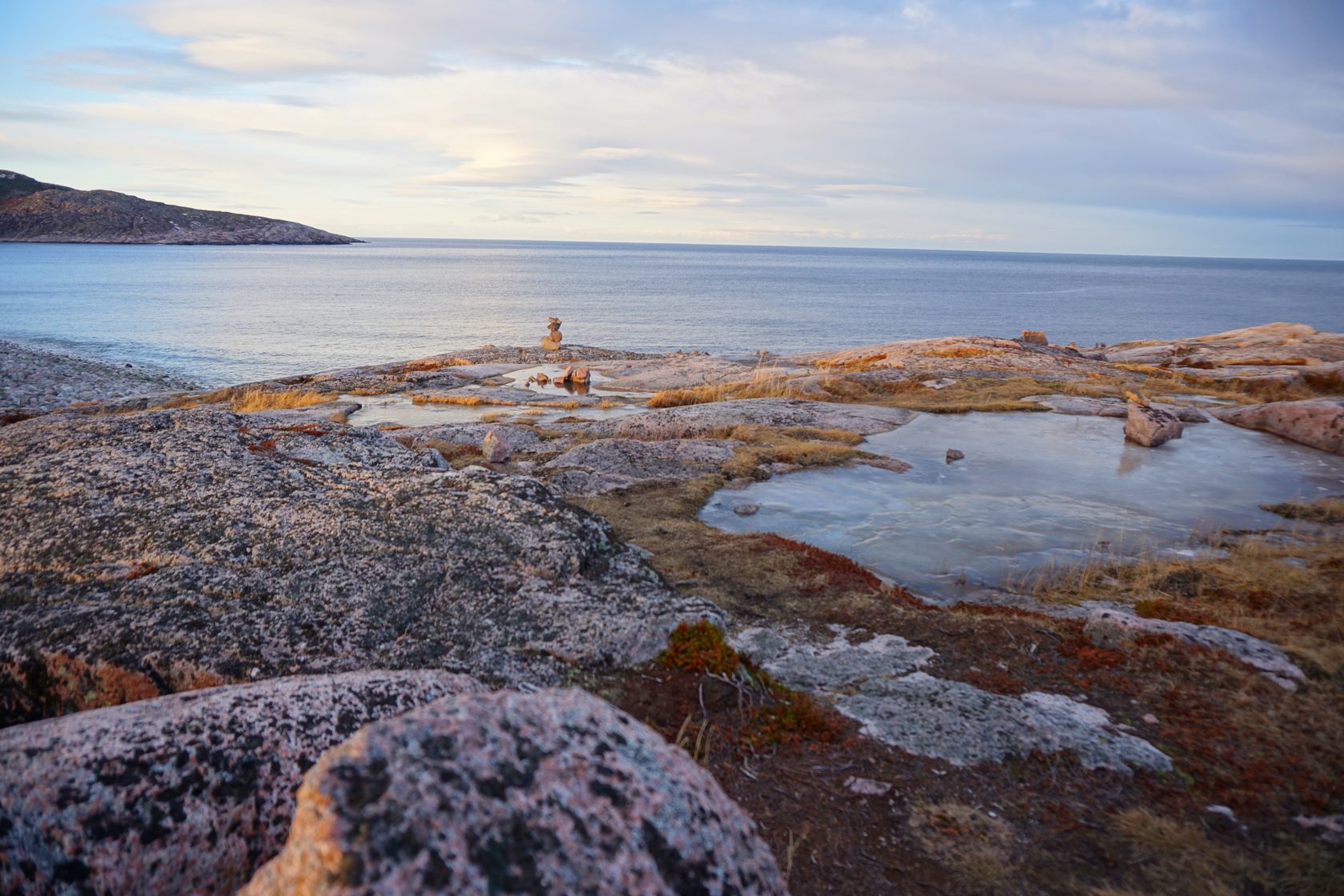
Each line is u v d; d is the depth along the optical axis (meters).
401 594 6.66
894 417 19.45
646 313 98.94
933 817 4.66
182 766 3.36
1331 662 6.39
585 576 7.52
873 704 5.83
